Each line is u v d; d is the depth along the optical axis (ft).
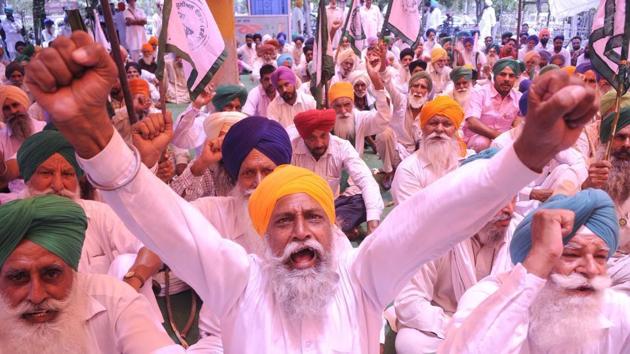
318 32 16.37
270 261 5.60
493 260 8.96
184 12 10.15
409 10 16.75
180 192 12.09
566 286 6.33
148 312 6.54
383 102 17.28
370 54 17.15
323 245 5.64
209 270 5.45
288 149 9.73
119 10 46.98
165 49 9.94
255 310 5.65
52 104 3.88
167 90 40.63
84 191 10.39
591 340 6.53
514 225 9.10
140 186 4.71
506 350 5.22
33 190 8.88
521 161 4.09
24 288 5.56
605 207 6.35
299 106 20.51
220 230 9.57
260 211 5.74
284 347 5.51
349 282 5.79
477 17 67.15
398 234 5.08
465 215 4.59
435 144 12.79
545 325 6.51
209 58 10.47
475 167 4.53
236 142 9.37
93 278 6.50
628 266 9.36
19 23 53.11
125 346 6.17
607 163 10.22
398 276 5.34
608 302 6.79
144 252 8.82
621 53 9.91
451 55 40.19
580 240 6.31
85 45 3.78
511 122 21.06
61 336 5.72
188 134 16.10
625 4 9.78
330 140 14.40
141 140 5.36
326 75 16.71
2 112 15.38
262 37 62.59
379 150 20.25
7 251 5.48
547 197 12.39
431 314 8.87
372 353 5.85
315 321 5.56
